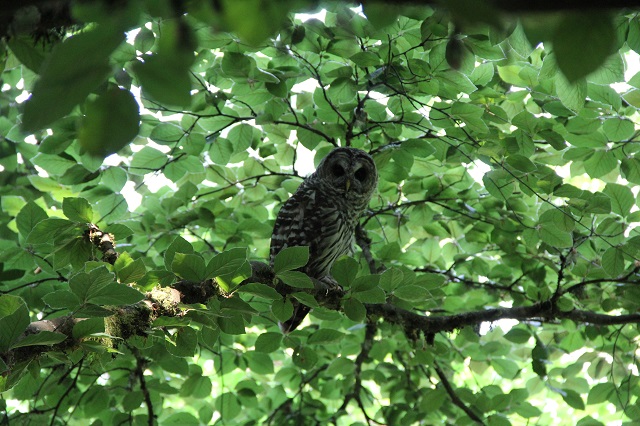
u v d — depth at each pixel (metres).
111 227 7.41
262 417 13.58
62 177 10.13
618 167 11.28
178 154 11.02
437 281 7.19
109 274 5.01
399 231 12.45
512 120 9.55
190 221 11.27
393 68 9.28
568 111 9.38
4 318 4.74
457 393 12.27
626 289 10.14
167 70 1.81
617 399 11.39
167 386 11.23
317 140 11.12
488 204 11.52
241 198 12.62
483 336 12.80
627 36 6.30
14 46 4.27
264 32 1.87
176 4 1.88
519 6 1.51
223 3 1.87
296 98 11.93
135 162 10.95
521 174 9.73
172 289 6.42
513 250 11.31
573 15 1.73
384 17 1.95
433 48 8.28
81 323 5.33
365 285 6.56
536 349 10.89
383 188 12.85
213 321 6.02
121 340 6.04
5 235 10.02
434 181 11.78
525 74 9.42
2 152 11.07
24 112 1.64
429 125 11.00
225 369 12.18
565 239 9.72
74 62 1.69
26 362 5.26
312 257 11.97
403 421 12.29
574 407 11.45
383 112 11.23
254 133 11.77
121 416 11.91
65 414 12.24
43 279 9.82
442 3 1.55
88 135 1.78
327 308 8.80
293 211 12.02
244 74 8.81
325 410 13.48
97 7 1.79
